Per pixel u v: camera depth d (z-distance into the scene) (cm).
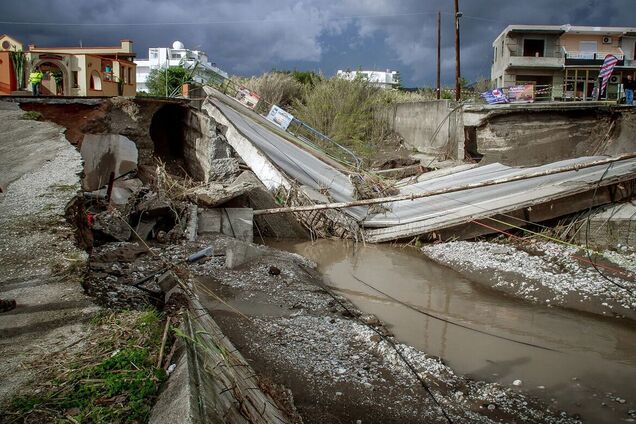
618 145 1967
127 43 3894
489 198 1622
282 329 912
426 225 1614
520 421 677
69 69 2648
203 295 1045
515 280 1249
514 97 2973
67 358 519
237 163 2019
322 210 1723
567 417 691
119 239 1333
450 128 2712
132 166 1834
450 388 750
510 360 860
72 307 630
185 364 484
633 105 2006
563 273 1274
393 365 809
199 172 2253
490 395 736
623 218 1430
